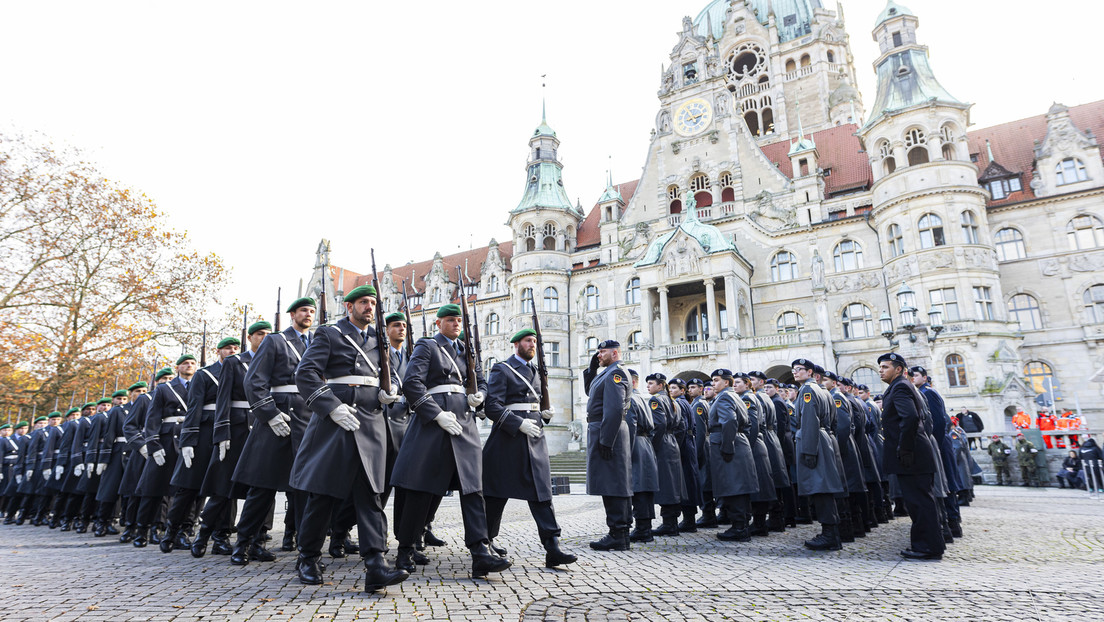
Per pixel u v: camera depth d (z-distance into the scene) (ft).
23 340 91.45
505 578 23.54
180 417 35.55
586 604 19.67
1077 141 132.57
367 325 24.91
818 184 148.46
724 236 148.25
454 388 24.64
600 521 45.52
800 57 250.98
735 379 39.63
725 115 165.27
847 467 36.47
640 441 35.06
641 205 172.35
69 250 94.73
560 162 193.47
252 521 26.99
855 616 18.63
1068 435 86.38
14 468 57.41
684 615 18.57
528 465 26.12
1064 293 126.72
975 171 130.21
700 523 42.65
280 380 29.12
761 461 37.14
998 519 44.50
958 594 21.58
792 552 30.96
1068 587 22.79
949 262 123.34
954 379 119.14
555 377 165.58
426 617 17.60
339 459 21.76
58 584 22.38
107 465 41.98
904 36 142.51
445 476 23.50
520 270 177.78
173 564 26.99
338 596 20.15
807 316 141.90
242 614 17.79
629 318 164.25
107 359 95.96
